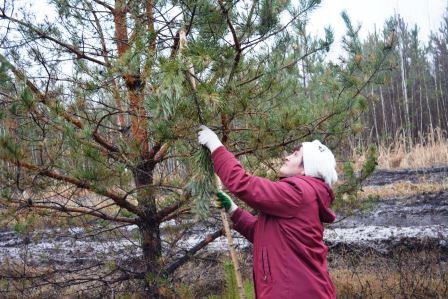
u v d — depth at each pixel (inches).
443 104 930.7
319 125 171.3
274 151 163.5
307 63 189.3
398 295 211.0
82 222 177.0
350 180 193.3
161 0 155.6
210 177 118.3
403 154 582.6
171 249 182.5
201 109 123.6
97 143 160.9
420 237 276.8
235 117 149.0
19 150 128.7
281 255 102.4
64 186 152.9
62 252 223.9
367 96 185.3
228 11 146.7
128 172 150.3
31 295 191.5
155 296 170.1
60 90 155.5
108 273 176.7
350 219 351.6
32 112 133.4
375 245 274.2
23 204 148.3
